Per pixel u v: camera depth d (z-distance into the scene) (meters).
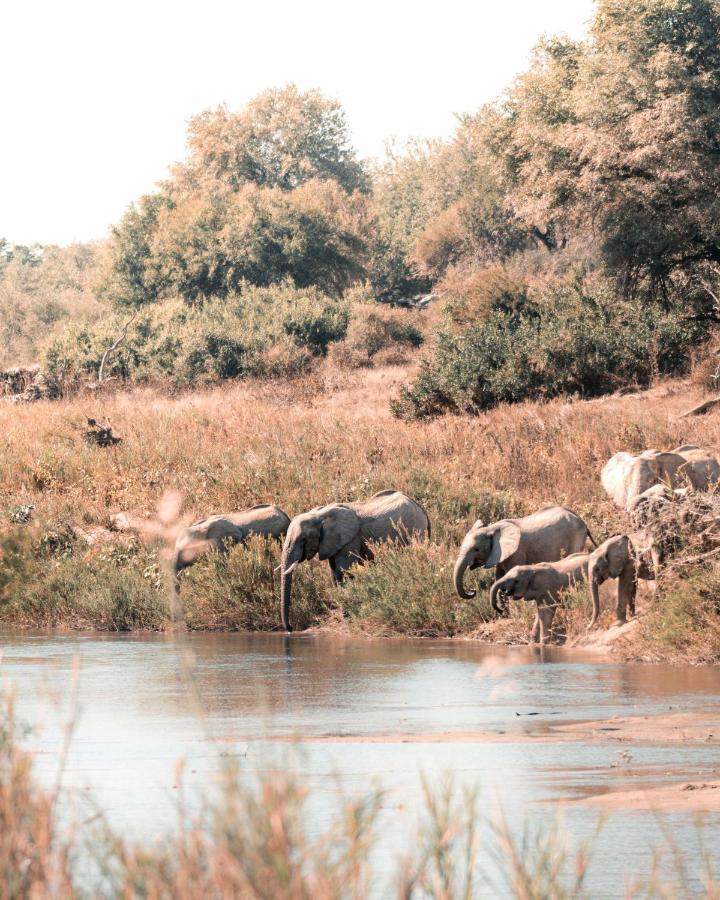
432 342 170.50
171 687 38.88
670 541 48.16
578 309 137.88
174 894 11.63
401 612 55.84
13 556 33.16
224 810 11.75
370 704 35.06
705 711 32.59
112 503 84.25
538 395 129.38
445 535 65.69
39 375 179.62
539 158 149.75
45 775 25.05
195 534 64.38
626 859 18.45
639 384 129.75
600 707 33.66
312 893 11.27
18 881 11.87
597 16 150.75
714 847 19.03
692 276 148.50
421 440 96.19
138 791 23.25
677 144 134.62
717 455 65.06
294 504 74.94
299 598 61.47
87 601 62.62
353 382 163.62
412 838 16.20
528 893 13.96
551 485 81.75
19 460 93.94
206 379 184.12
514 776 24.66
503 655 46.75
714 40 141.00
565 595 50.22
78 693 37.53
